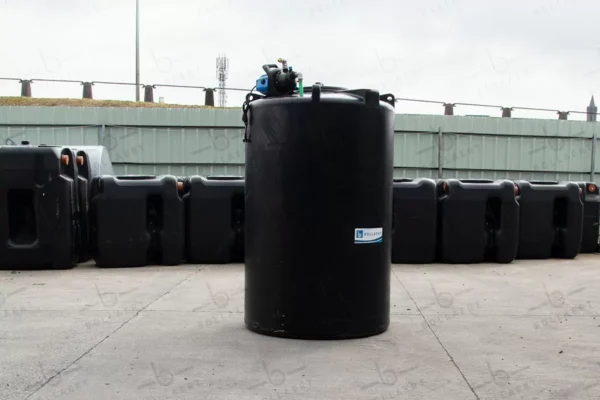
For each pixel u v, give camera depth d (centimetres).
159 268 774
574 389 322
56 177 745
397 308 524
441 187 849
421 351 388
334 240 404
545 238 883
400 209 826
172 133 1452
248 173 428
